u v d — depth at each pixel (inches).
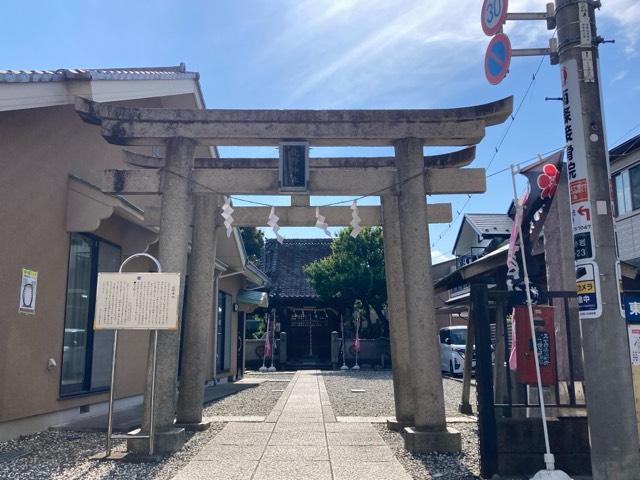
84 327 396.8
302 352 1194.6
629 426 195.3
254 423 364.8
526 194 262.8
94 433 330.3
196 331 347.9
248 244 1397.6
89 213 361.7
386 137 307.6
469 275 327.9
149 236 447.2
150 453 264.4
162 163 389.7
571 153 211.5
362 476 235.8
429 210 394.0
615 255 203.3
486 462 236.2
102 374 416.8
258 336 1283.2
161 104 492.4
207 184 310.8
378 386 654.5
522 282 265.0
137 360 471.5
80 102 301.1
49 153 342.6
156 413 282.8
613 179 653.9
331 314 1207.6
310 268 1155.3
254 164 387.2
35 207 328.5
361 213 404.5
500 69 232.5
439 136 307.4
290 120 308.0
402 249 303.1
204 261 354.9
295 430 339.9
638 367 239.3
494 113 303.9
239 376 796.6
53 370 346.3
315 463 257.3
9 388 304.7
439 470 248.2
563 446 240.5
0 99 273.3
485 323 245.9
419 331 292.8
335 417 393.4
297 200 393.1
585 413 260.8
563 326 367.6
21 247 315.6
